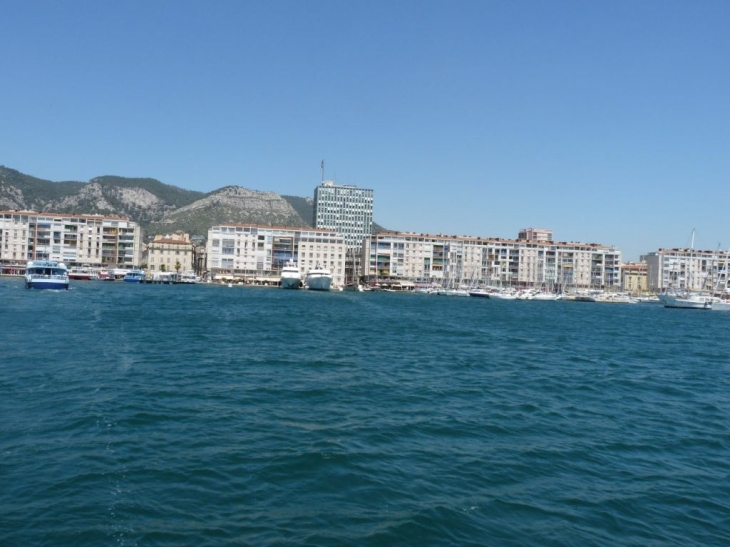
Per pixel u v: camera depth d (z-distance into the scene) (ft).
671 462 84.12
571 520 62.90
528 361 180.55
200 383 124.36
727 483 76.28
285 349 183.93
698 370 177.68
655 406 121.70
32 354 150.30
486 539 57.62
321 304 476.13
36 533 55.06
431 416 104.17
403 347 202.49
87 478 68.13
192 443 82.84
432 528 59.21
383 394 121.49
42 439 81.46
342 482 70.33
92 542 53.93
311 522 59.62
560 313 499.92
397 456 80.94
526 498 68.13
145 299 437.99
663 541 59.26
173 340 195.21
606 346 236.84
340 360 165.17
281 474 72.13
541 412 111.14
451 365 165.48
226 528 57.67
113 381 121.29
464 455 82.79
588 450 87.86
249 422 95.25
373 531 58.13
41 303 333.62
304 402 111.24
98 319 255.91
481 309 506.48
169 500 63.52
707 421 109.70
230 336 214.69
